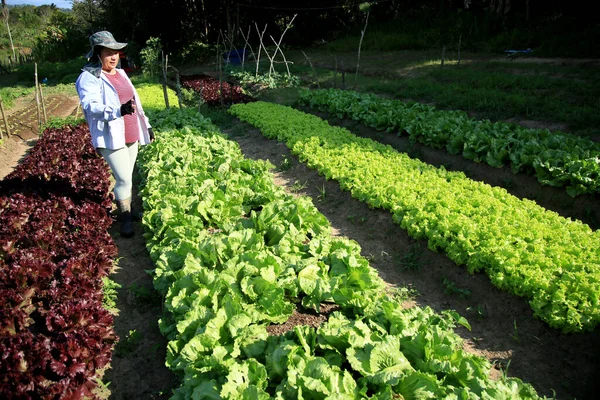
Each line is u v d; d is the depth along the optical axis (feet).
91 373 15.61
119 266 23.98
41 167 35.01
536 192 30.66
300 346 14.17
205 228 25.62
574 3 84.33
